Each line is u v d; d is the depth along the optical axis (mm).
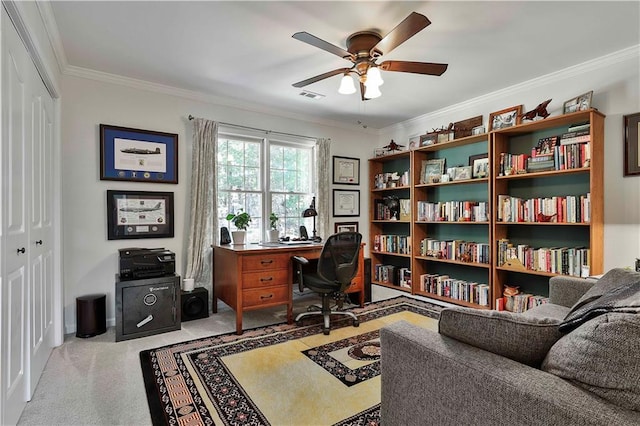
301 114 4250
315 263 3678
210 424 1589
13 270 1546
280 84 3283
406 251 4371
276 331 2859
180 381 1985
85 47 2535
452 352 1070
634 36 2393
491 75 3076
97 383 1966
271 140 4047
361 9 2066
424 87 3367
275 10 2076
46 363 2223
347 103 3865
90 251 2971
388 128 4883
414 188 4184
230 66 2875
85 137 2951
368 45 2299
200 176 3432
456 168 3812
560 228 3133
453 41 2461
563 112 2930
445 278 3988
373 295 4113
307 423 1592
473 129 3621
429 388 1108
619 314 837
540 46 2541
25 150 1745
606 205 2738
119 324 2646
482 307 3496
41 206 2135
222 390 1884
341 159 4656
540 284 3287
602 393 807
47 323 2289
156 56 2688
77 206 2912
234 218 3510
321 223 4305
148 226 3238
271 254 3004
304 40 1976
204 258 3467
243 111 3838
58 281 2553
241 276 2852
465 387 998
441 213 3955
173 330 2877
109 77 3035
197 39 2424
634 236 2596
